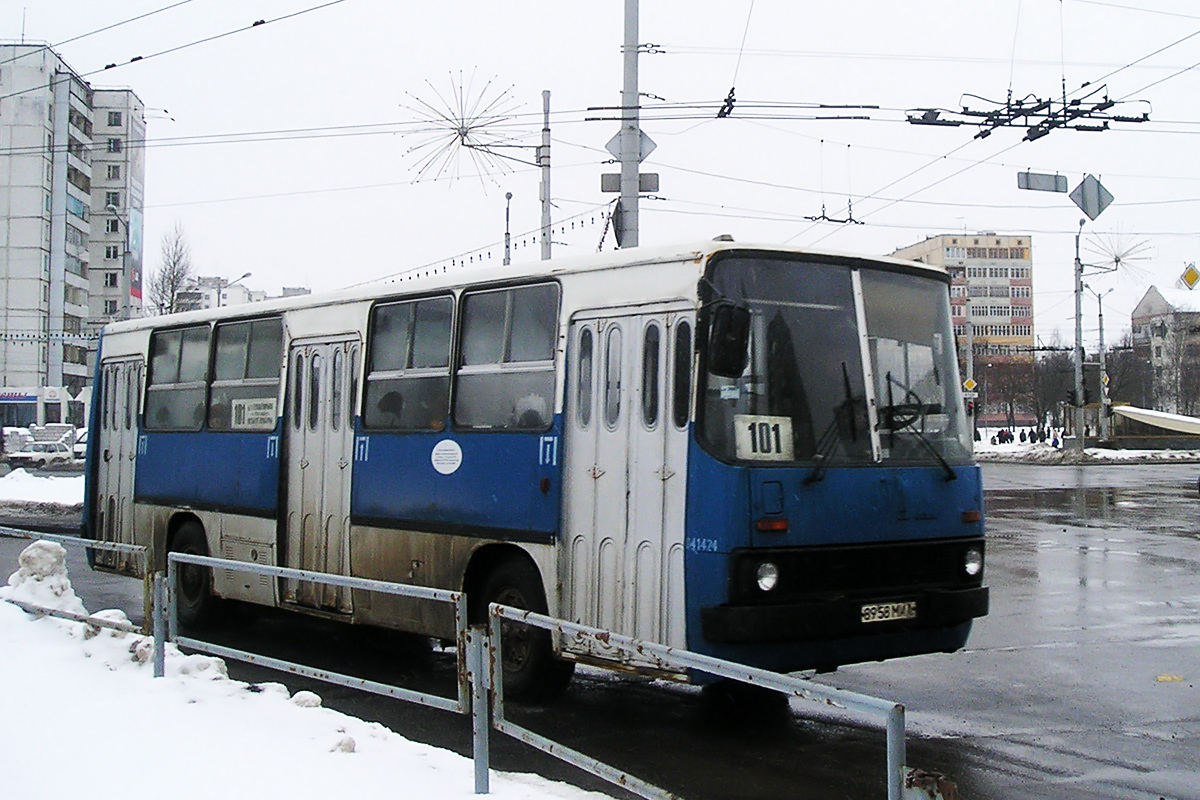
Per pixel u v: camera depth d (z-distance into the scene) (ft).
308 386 34.01
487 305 28.66
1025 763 22.03
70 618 31.09
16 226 234.17
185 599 38.68
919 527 24.63
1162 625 37.19
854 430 24.27
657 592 23.44
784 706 27.17
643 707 27.04
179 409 39.73
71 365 248.93
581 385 25.80
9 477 100.78
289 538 34.17
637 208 53.26
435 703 20.04
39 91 235.81
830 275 24.91
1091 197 61.41
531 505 26.48
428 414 29.86
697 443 22.93
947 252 401.08
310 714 22.76
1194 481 110.83
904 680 29.68
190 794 17.78
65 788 18.04
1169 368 287.89
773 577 22.45
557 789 18.57
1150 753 22.68
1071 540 61.52
